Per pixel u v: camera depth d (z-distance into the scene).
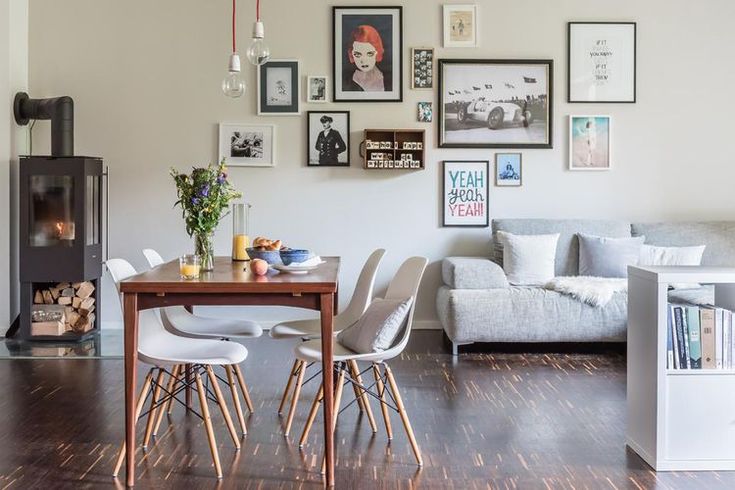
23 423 3.85
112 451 3.44
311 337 4.02
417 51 6.48
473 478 3.13
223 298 3.11
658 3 6.51
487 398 4.37
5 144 6.12
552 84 6.50
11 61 6.16
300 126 6.51
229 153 6.49
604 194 6.57
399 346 3.31
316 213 6.54
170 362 3.16
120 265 3.46
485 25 6.50
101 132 6.49
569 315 5.53
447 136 6.51
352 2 6.47
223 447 3.50
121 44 6.46
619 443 3.57
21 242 5.90
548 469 3.23
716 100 6.55
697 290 5.53
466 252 6.55
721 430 3.20
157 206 6.52
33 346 5.79
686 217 6.60
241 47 6.47
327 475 3.05
